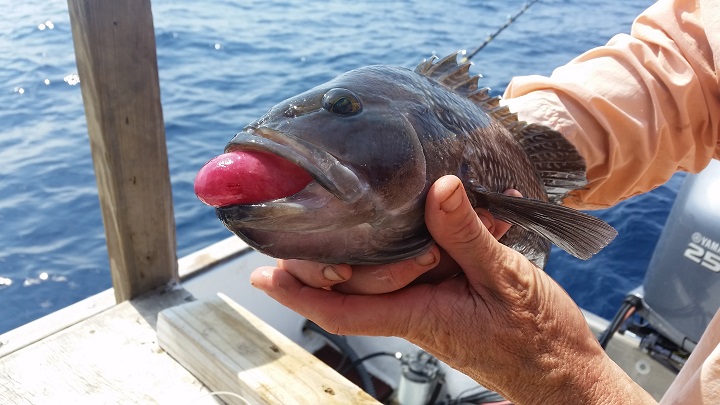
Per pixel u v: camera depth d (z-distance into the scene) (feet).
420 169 0.93
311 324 2.72
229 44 7.66
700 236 2.15
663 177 1.49
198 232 4.13
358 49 7.71
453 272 1.07
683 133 1.39
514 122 1.30
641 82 1.39
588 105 1.37
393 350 2.63
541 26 8.86
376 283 1.00
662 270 2.26
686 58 1.35
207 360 1.60
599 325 2.48
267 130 0.83
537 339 1.02
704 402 0.95
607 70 1.41
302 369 1.55
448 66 1.22
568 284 3.65
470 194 1.06
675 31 1.36
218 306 1.77
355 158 0.86
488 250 0.96
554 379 1.03
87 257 3.76
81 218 4.07
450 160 1.01
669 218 2.34
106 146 1.76
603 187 1.49
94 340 1.78
